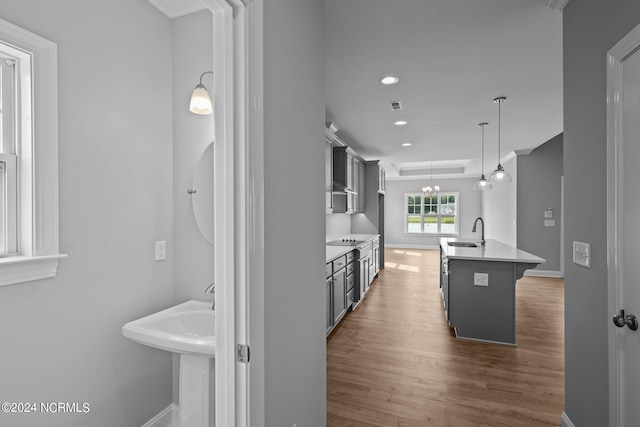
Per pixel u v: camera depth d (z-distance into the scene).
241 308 0.92
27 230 1.22
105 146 1.51
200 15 1.80
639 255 1.13
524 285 5.32
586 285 1.51
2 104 1.19
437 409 2.00
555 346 2.96
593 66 1.43
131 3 1.63
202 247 1.83
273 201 1.03
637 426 1.16
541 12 1.85
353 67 2.57
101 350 1.50
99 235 1.49
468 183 10.13
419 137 4.92
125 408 1.61
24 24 1.18
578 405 1.60
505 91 3.07
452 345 2.99
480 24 1.98
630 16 1.17
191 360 1.39
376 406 2.03
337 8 1.82
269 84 1.00
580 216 1.55
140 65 1.68
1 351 1.15
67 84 1.35
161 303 1.81
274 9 1.04
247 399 0.92
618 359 1.26
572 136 1.62
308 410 1.33
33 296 1.24
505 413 1.96
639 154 1.13
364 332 3.33
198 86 1.63
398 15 1.88
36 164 1.22
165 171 1.83
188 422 1.40
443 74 2.70
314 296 1.39
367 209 6.46
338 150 4.82
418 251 9.88
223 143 0.94
